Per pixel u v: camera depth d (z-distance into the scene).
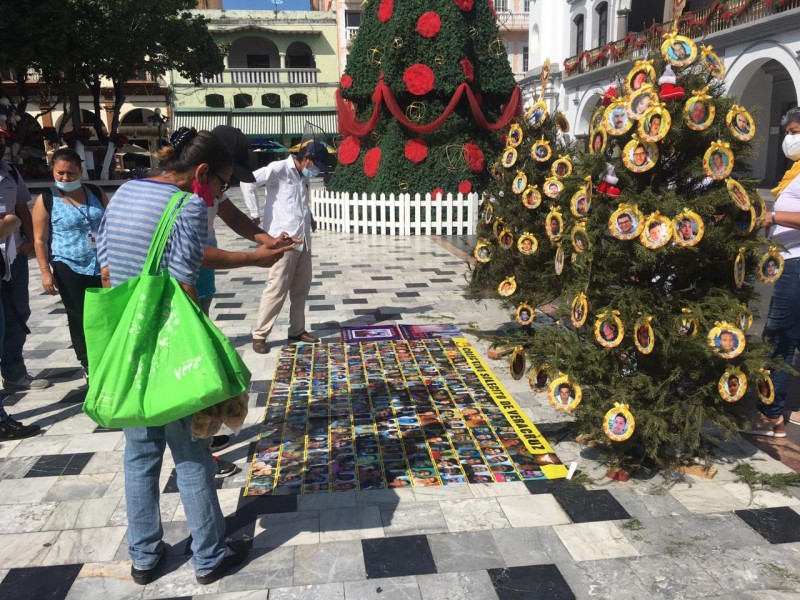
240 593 2.49
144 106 36.53
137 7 21.62
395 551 2.73
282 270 5.17
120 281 2.33
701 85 3.01
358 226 12.95
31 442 3.81
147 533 2.53
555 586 2.51
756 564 2.62
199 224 2.31
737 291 3.18
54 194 4.28
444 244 11.35
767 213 3.12
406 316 6.53
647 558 2.67
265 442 3.76
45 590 2.52
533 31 29.95
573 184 3.40
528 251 4.57
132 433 2.44
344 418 4.09
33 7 18.50
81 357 4.54
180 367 2.16
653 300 3.10
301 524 2.94
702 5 22.64
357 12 37.41
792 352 3.68
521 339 4.40
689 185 3.11
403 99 12.48
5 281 4.41
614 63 22.33
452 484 3.28
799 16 15.07
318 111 36.56
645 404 3.22
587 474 3.37
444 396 4.43
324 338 5.80
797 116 3.50
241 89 36.25
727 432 3.12
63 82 23.39
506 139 5.06
